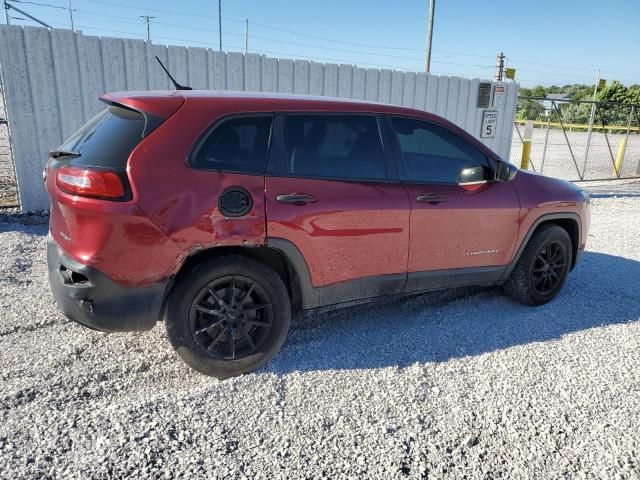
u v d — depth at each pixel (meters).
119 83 7.43
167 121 3.08
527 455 2.67
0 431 2.66
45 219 6.98
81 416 2.81
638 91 44.81
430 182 3.92
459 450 2.69
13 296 4.39
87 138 3.23
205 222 3.06
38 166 7.19
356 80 9.09
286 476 2.46
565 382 3.36
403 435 2.78
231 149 3.21
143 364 3.41
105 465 2.46
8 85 6.79
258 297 3.36
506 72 11.26
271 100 3.41
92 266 2.89
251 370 3.35
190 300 3.13
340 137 3.60
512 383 3.33
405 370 3.45
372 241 3.63
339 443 2.70
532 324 4.25
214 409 2.93
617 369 3.54
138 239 2.93
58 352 3.50
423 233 3.84
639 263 6.08
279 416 2.90
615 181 14.21
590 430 2.88
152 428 2.72
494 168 4.14
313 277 3.48
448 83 10.14
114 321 3.02
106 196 2.86
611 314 4.49
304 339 3.87
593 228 8.02
